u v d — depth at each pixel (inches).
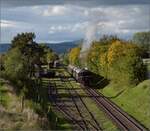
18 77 2989.7
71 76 5049.2
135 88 2753.4
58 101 2755.9
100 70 4247.0
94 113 2258.9
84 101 2768.2
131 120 2004.2
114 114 2214.6
